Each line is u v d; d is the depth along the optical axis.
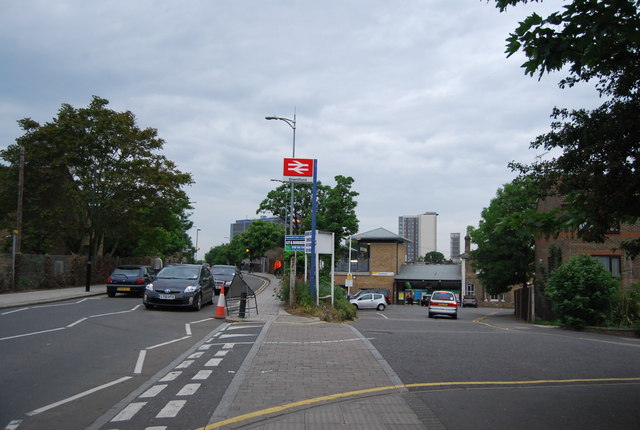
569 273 20.66
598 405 6.70
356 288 63.81
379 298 41.66
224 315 16.84
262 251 84.44
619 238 27.33
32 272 26.72
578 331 20.00
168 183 36.22
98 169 34.47
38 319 14.19
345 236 41.62
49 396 6.80
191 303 18.11
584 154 5.57
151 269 26.45
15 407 6.28
